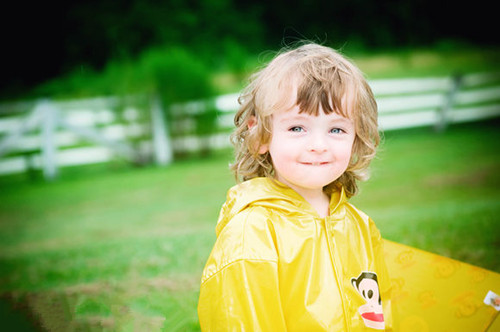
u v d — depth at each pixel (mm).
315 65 1626
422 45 16172
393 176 6102
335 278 1570
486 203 4398
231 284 1503
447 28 16328
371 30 16094
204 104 8742
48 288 2932
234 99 9109
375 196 5219
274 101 1596
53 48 14773
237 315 1477
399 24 16172
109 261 3465
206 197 5883
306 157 1585
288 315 1540
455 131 9430
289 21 15883
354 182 1942
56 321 2314
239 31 15406
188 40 15117
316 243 1589
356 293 1647
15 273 3393
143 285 2838
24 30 14633
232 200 1693
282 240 1567
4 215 5805
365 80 1734
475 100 10086
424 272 2059
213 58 14992
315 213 1647
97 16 14828
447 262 2029
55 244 4344
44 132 8352
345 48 15938
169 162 8820
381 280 1830
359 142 1778
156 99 8680
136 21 14914
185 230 4371
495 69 12672
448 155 7184
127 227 4770
